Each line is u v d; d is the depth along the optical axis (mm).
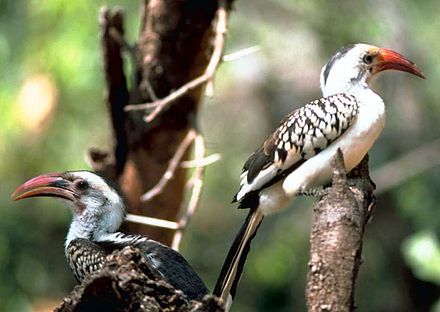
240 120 17922
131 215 9625
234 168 17594
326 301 6684
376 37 16578
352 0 16531
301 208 17219
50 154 16016
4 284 16406
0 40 15422
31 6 15430
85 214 9125
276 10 16844
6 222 16422
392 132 16641
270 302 17688
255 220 8953
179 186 10820
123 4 15383
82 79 15422
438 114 16703
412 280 17609
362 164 8797
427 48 16688
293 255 17422
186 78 10688
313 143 8711
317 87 17797
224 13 10164
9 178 16234
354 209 6992
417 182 16578
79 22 15352
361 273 17703
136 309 6793
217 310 6711
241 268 8875
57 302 16516
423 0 16641
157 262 8172
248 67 17844
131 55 10750
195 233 17375
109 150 10992
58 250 16703
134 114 10758
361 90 8992
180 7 10523
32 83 15086
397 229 17406
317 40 16859
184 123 10711
